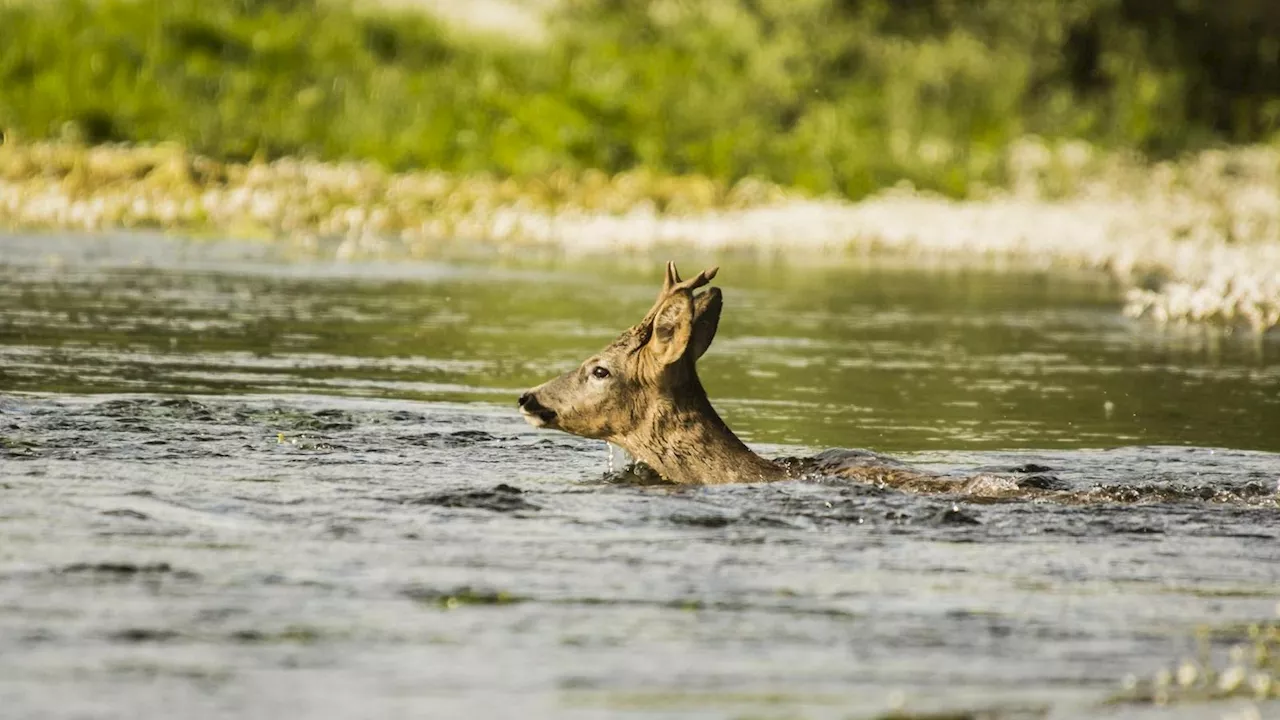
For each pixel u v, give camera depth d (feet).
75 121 318.24
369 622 64.59
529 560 75.15
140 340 151.94
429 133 341.21
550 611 67.05
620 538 80.12
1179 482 100.12
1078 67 469.98
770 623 66.39
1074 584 74.54
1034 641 65.36
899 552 79.41
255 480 91.40
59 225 260.83
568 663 60.44
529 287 212.23
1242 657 63.82
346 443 105.19
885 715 55.93
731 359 157.79
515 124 349.61
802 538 81.71
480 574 72.38
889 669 61.11
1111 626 67.82
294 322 169.78
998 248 294.25
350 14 385.50
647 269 243.19
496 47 392.06
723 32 410.31
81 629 62.49
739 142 359.66
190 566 71.97
